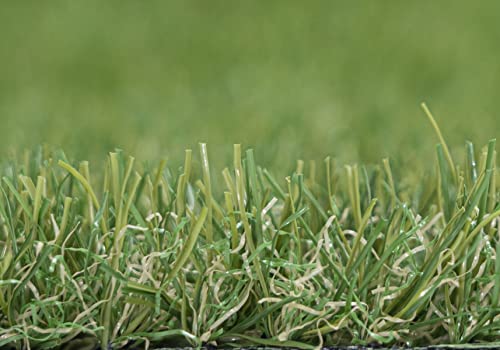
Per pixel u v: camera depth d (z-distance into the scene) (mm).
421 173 618
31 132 922
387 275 539
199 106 1149
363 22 1594
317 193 588
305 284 537
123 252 539
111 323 531
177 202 537
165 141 831
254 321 529
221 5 1684
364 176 565
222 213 543
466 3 1633
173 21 1640
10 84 1354
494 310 531
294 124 979
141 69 1431
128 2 1717
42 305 527
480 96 1181
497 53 1431
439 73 1343
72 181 560
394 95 1213
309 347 528
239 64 1434
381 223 531
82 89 1325
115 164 533
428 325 534
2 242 546
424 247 536
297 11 1645
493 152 536
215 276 530
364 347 531
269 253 536
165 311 532
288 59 1447
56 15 1667
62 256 528
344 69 1382
